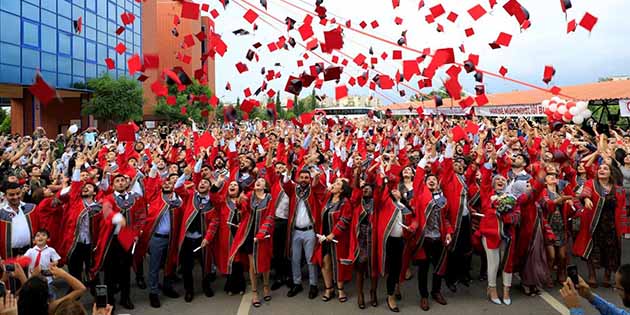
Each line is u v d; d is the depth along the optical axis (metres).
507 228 6.17
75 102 30.89
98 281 6.34
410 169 6.82
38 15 24.00
